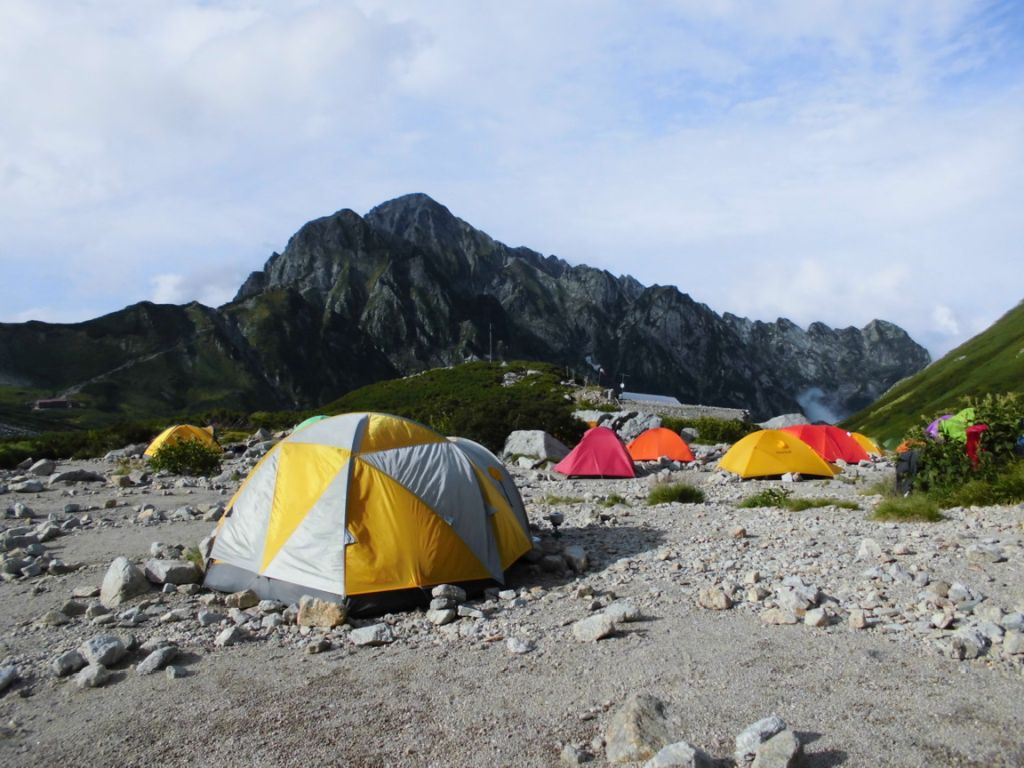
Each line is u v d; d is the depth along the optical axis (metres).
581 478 23.34
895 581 8.27
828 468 21.48
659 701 5.43
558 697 5.84
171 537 13.12
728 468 22.52
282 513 9.25
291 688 6.29
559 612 8.18
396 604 8.52
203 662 7.01
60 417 164.38
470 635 7.54
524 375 96.50
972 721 5.00
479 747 5.12
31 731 5.69
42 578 10.51
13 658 7.21
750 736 4.75
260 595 8.97
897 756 4.62
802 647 6.52
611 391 79.31
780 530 12.02
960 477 14.16
